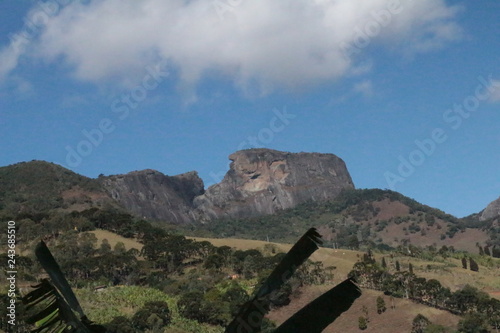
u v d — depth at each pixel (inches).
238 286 3745.1
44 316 307.6
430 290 3430.1
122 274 4266.7
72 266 4062.5
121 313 3083.2
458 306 3326.8
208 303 3213.6
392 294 3538.4
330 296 340.5
